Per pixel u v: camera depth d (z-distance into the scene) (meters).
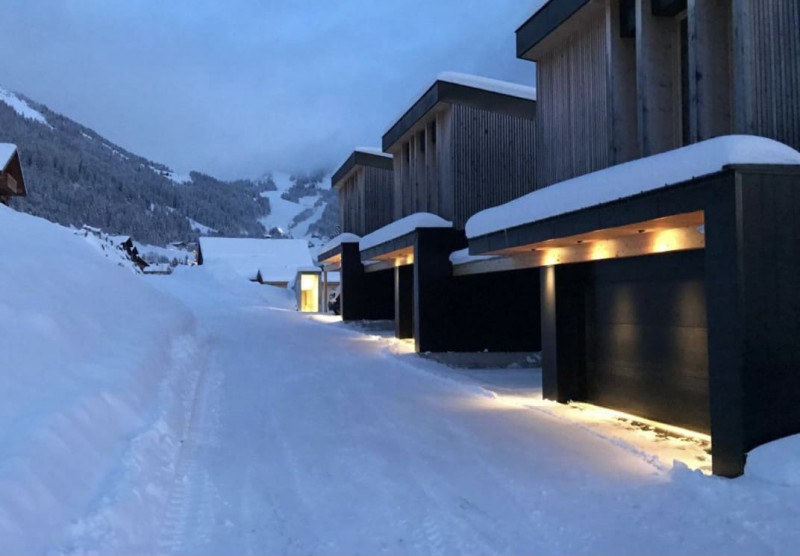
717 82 6.23
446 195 14.24
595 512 4.32
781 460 4.44
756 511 4.04
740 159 4.65
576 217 6.79
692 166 5.04
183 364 9.77
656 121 7.12
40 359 5.57
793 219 4.81
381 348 15.08
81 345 6.74
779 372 4.73
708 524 4.02
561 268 8.70
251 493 4.78
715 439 4.94
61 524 3.24
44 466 3.54
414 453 5.89
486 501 4.58
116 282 11.18
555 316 8.63
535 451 5.94
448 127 14.05
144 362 7.51
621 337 7.90
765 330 4.74
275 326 20.95
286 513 4.37
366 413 7.73
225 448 6.07
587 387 8.59
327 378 10.52
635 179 5.74
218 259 45.25
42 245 9.71
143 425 5.54
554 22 8.60
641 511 4.32
